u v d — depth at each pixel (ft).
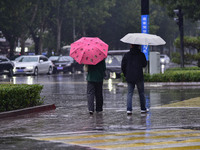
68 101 75.92
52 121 49.80
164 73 115.75
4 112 53.47
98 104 58.95
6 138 38.32
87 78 57.06
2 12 234.58
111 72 154.51
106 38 384.47
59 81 137.49
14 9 236.02
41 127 45.11
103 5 327.06
